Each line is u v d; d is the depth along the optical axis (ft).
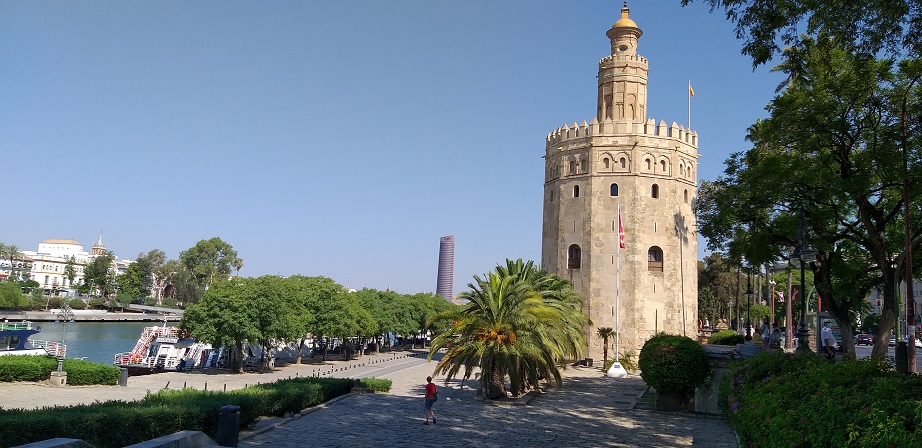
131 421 62.13
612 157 221.05
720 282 330.95
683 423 89.92
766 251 116.57
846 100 91.50
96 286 569.64
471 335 126.31
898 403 33.58
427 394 91.09
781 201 110.42
